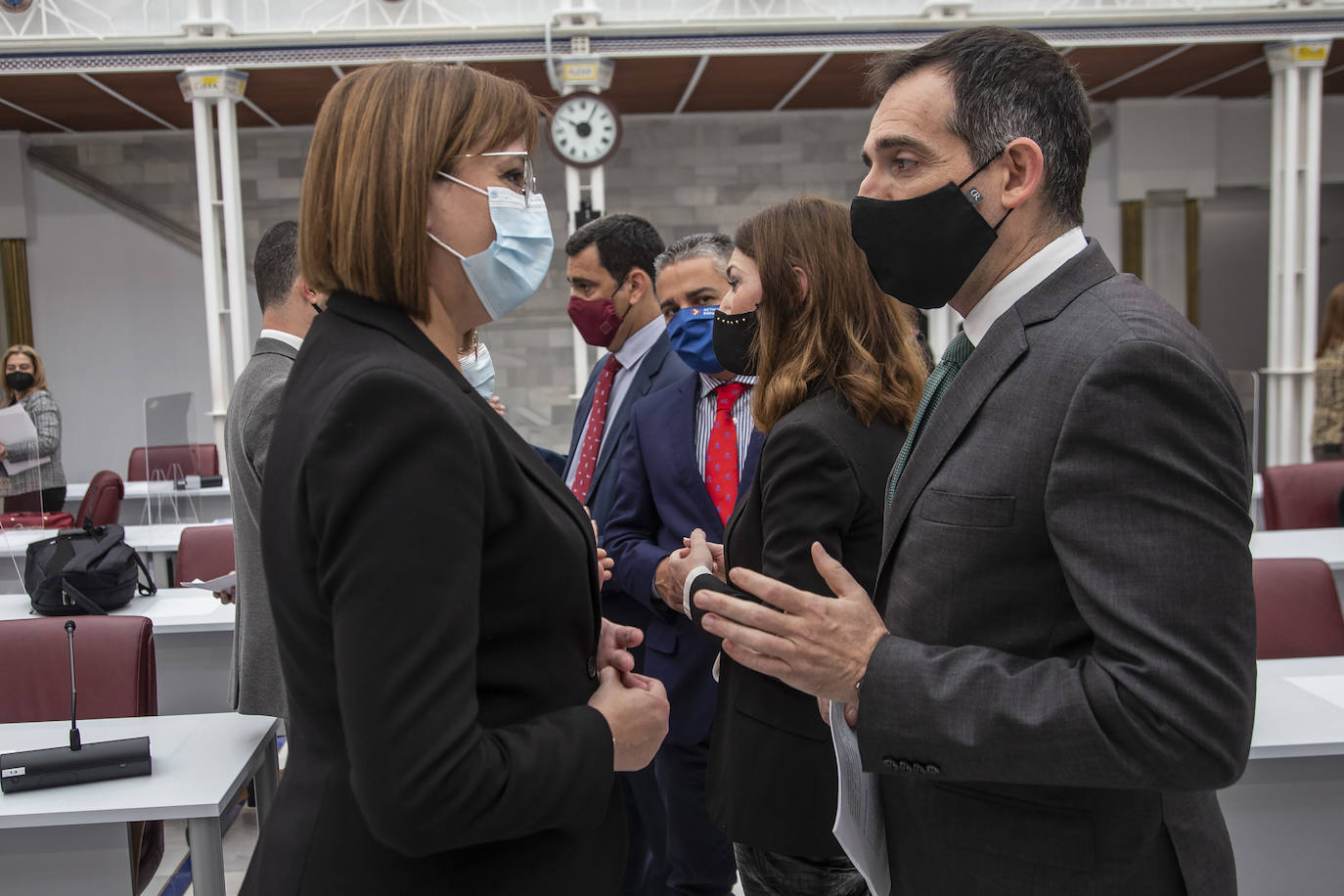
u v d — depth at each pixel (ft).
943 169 3.29
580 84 21.62
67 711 7.11
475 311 3.38
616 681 3.38
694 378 7.13
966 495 3.18
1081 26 21.75
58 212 29.60
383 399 2.60
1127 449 2.78
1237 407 2.89
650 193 29.94
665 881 7.22
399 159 2.99
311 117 27.61
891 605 3.48
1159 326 2.91
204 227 21.98
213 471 21.34
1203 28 21.89
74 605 9.48
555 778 2.81
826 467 4.61
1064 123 3.28
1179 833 3.19
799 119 29.86
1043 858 3.19
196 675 9.58
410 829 2.49
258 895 2.92
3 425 14.74
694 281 7.31
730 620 3.38
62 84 23.07
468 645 2.59
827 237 4.96
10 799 5.34
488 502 2.86
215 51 21.07
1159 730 2.67
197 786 5.50
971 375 3.32
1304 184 22.76
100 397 30.14
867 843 3.65
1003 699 2.91
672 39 21.54
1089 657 2.89
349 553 2.52
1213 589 2.72
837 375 4.89
